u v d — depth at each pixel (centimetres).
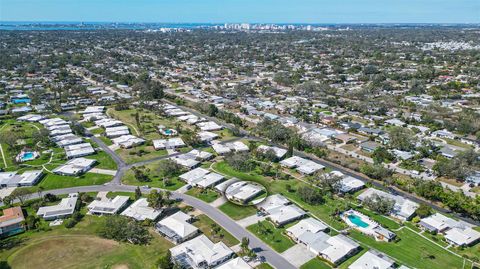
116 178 14600
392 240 10625
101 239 10575
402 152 16925
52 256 9800
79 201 12362
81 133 19725
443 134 19600
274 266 9456
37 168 15400
